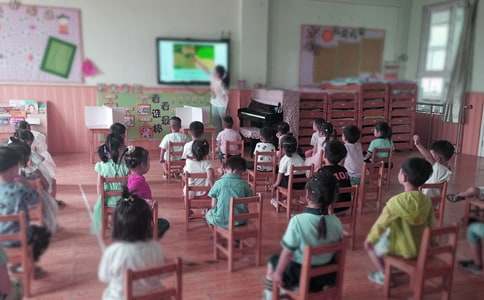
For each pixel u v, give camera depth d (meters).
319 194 1.77
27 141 3.38
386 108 5.32
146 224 1.62
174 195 4.03
